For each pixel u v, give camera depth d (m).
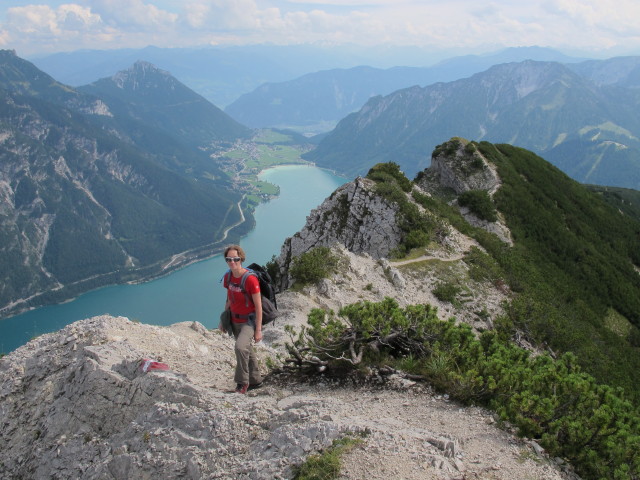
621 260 73.19
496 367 10.76
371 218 55.38
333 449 8.00
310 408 9.63
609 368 39.47
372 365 12.52
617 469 8.47
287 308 28.50
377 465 7.58
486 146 84.94
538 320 40.47
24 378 13.27
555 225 71.62
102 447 10.52
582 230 75.81
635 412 10.58
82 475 10.12
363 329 13.14
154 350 13.31
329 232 57.25
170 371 11.70
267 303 11.55
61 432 11.48
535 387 10.48
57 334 14.70
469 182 75.88
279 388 11.96
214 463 8.65
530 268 55.97
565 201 81.38
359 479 7.29
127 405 11.05
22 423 12.27
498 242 59.72
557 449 8.88
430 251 48.59
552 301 49.34
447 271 44.91
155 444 9.55
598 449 9.16
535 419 9.60
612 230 81.38
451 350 12.15
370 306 13.55
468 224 62.09
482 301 42.22
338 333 13.15
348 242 55.59
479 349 12.04
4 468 11.55
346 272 37.34
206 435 9.30
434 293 40.97
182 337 14.77
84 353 12.63
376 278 39.00
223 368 13.14
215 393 10.76
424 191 71.44
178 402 10.44
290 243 59.47
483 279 46.06
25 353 14.32
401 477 7.29
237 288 11.09
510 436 9.20
